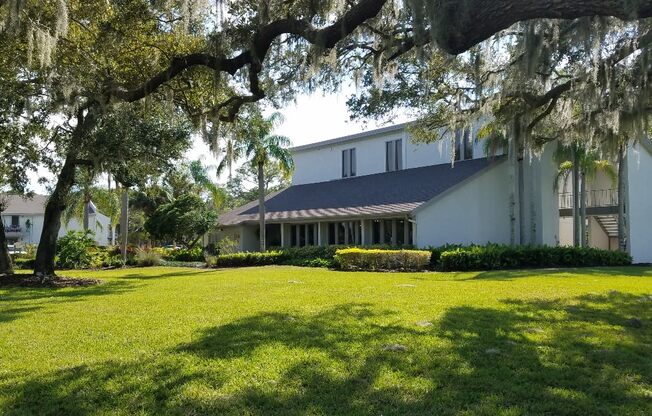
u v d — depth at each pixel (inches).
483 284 478.3
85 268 1001.5
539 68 388.5
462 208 898.7
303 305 340.2
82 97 469.7
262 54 298.4
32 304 380.5
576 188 923.4
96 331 264.8
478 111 553.3
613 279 532.4
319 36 262.7
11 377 186.7
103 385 175.3
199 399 161.8
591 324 274.2
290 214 1073.5
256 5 319.3
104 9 424.8
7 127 553.6
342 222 1033.5
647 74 395.9
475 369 190.1
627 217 933.2
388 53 336.5
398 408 154.3
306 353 210.1
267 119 1024.9
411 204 870.4
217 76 359.3
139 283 565.9
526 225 942.4
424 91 612.7
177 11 414.6
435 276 610.9
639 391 169.9
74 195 946.7
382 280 545.0
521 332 252.1
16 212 2053.4
